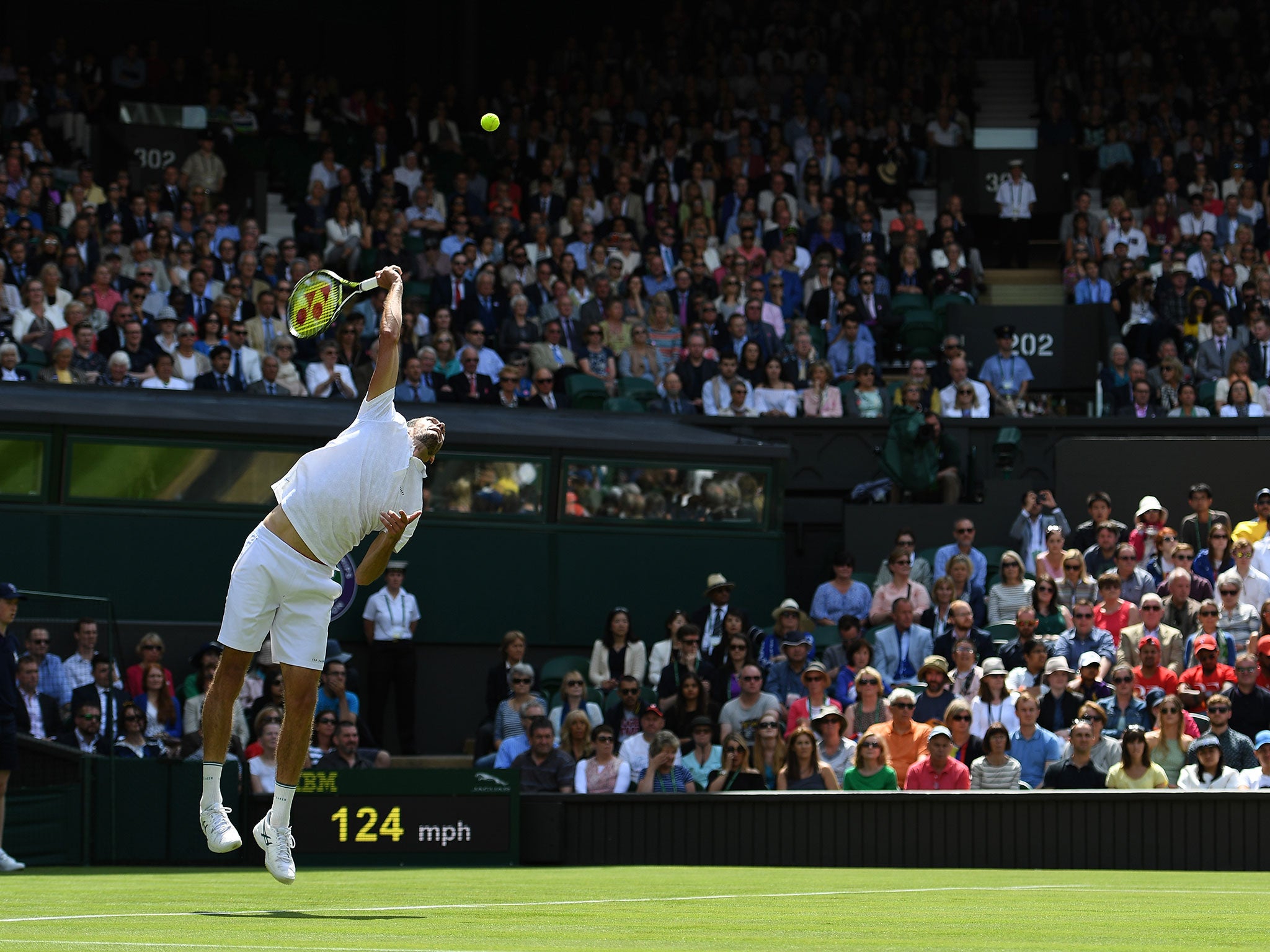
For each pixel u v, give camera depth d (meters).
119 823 11.52
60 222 21.97
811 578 19.38
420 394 18.83
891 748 13.10
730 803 11.77
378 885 7.80
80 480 15.62
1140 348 22.09
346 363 19.42
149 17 29.88
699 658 15.62
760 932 4.62
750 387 20.41
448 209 25.17
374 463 6.08
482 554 16.89
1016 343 22.69
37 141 23.59
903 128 28.28
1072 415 22.31
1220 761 11.92
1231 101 28.81
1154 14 30.55
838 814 11.56
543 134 27.67
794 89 28.09
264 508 16.23
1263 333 21.59
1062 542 16.06
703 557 17.61
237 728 13.62
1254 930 4.85
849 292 22.88
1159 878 9.20
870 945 4.17
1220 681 13.74
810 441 19.62
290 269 21.52
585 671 15.77
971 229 27.20
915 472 18.48
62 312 19.16
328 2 31.05
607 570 17.28
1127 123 28.20
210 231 22.08
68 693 13.35
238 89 27.73
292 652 6.07
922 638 15.09
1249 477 17.95
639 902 6.18
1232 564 15.89
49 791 11.38
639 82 28.67
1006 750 12.73
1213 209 25.75
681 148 27.05
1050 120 28.56
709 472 17.67
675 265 23.53
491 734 14.62
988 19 30.69
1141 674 14.10
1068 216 25.69
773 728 12.88
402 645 15.91
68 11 29.23
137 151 25.19
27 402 15.62
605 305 21.14
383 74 31.45
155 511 15.85
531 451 17.02
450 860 11.70
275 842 6.09
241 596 6.02
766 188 25.55
